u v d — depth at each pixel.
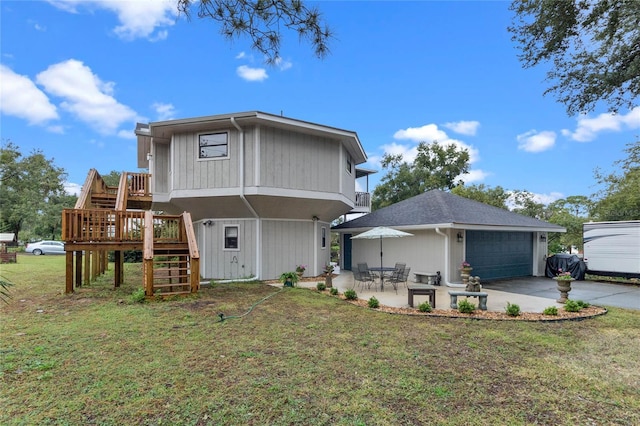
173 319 6.43
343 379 3.88
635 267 12.20
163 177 13.11
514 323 6.52
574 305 7.45
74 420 2.96
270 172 11.08
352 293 8.83
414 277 12.49
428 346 5.11
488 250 12.73
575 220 22.16
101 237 9.27
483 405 3.34
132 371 4.00
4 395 3.38
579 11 6.33
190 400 3.34
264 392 3.53
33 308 7.30
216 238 12.62
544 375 4.09
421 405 3.32
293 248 12.94
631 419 3.13
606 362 4.56
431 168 34.31
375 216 15.51
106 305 7.62
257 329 5.87
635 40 6.39
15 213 30.45
